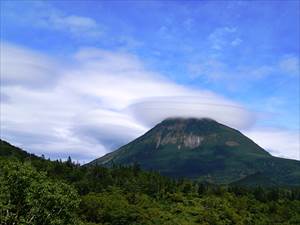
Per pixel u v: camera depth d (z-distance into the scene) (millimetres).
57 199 77625
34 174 78812
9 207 71625
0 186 74750
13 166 78688
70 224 81562
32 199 74125
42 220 76188
